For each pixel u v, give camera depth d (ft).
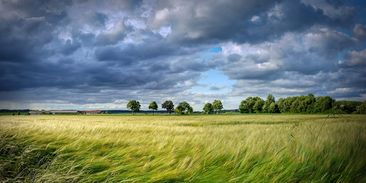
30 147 23.58
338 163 17.70
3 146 24.27
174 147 23.67
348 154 17.97
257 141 22.35
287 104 396.98
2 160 20.77
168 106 488.02
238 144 21.81
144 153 23.79
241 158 19.81
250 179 16.67
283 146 20.10
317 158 18.35
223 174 18.06
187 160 19.43
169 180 17.30
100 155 24.27
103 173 18.62
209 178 17.42
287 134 24.89
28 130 33.42
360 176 15.75
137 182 17.16
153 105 459.73
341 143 20.04
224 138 25.91
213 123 131.34
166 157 21.39
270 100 428.97
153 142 28.22
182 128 55.21
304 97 376.68
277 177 16.29
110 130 41.06
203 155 20.95
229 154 20.94
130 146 26.11
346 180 15.43
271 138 23.45
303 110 371.35
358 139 20.63
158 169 19.26
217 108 459.32
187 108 439.22
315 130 28.02
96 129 39.83
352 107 305.32
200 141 25.89
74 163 20.15
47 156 21.75
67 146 25.36
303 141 20.80
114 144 28.14
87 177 17.67
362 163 16.79
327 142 20.45
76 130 36.63
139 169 19.44
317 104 354.54
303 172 16.87
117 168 19.34
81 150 25.16
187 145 25.62
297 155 18.60
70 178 17.21
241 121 153.69
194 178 17.34
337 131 26.61
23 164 20.16
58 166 19.31
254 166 18.25
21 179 17.98
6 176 18.65
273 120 161.58
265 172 17.19
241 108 460.14
